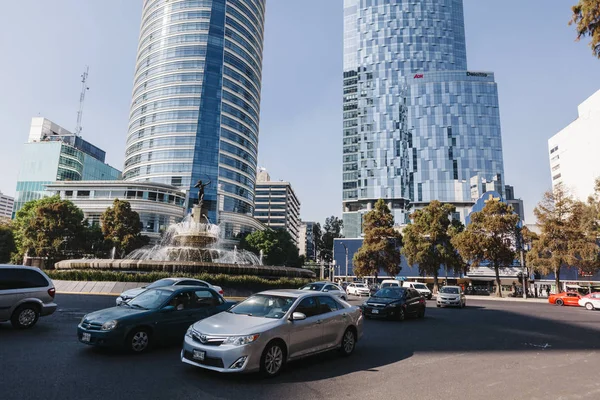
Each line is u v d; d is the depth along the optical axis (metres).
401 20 131.25
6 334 9.84
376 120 123.06
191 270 23.91
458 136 116.56
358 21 135.12
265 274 26.12
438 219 45.97
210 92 94.94
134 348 8.33
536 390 6.48
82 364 7.32
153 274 22.78
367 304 17.39
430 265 45.94
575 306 31.44
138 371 7.01
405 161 117.88
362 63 130.25
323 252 115.12
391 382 6.82
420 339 11.85
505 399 5.97
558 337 12.78
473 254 43.28
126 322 8.23
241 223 94.12
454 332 13.57
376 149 120.56
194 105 92.94
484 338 12.28
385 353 9.47
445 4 133.25
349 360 8.52
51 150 100.75
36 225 47.53
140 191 77.88
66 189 78.50
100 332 7.99
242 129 100.75
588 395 6.23
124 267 23.81
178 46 97.31
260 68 115.50
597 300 27.38
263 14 120.31
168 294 9.33
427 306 27.34
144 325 8.47
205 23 98.62
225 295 22.84
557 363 8.69
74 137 110.31
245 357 6.49
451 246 46.12
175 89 94.25
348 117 127.25
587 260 40.09
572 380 7.16
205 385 6.32
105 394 5.69
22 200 98.12
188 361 6.86
